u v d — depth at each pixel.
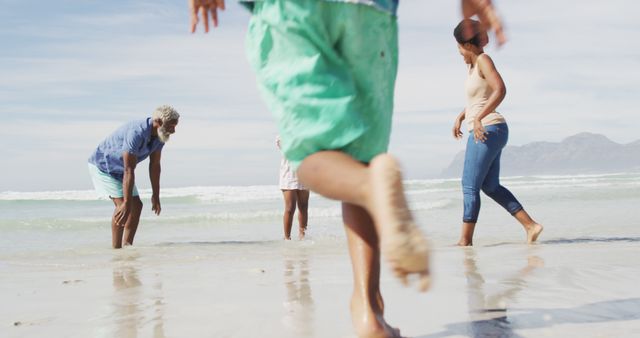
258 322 2.54
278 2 1.88
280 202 17.45
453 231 7.69
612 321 2.34
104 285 3.76
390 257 1.35
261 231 8.73
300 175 1.77
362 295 2.03
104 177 6.49
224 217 11.03
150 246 6.46
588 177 36.22
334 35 1.87
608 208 11.52
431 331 2.27
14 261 5.20
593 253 4.64
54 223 10.25
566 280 3.34
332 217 10.87
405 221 1.37
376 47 1.93
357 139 1.83
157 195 6.83
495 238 6.40
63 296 3.38
